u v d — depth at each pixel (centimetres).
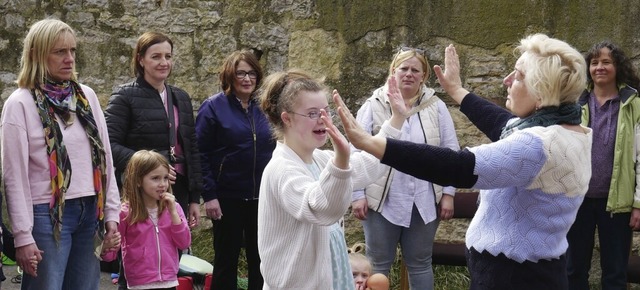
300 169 295
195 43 669
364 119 491
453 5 630
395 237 489
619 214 507
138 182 449
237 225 522
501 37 624
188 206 522
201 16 667
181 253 552
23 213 375
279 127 306
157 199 455
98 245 401
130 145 498
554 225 297
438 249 560
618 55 507
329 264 301
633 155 505
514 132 294
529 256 297
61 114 389
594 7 607
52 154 382
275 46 661
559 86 293
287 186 287
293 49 658
